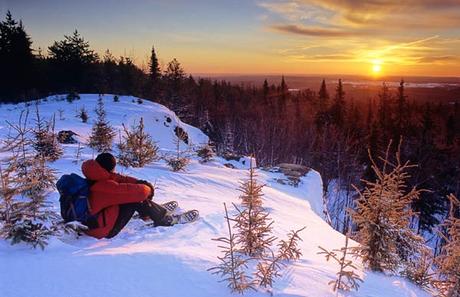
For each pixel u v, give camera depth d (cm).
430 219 3077
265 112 5975
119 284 328
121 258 371
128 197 466
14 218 409
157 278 343
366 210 503
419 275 479
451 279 458
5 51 4231
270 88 9212
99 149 1229
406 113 6594
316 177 1476
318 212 1299
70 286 318
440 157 3669
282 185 1266
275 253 465
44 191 604
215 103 6494
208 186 923
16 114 2689
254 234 432
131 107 3150
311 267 427
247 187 458
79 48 4647
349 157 4144
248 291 340
